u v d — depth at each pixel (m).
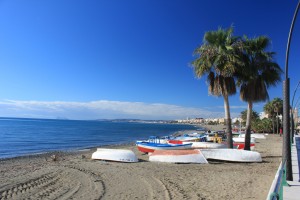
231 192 11.39
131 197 10.99
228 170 16.52
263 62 21.58
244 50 21.06
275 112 77.69
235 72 21.17
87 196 11.22
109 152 20.92
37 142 48.50
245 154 19.50
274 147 33.00
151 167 17.73
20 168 18.50
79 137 63.59
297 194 9.47
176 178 14.38
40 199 10.90
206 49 20.77
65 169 17.38
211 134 47.69
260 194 10.97
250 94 21.97
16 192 11.95
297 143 34.22
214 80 21.08
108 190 12.12
